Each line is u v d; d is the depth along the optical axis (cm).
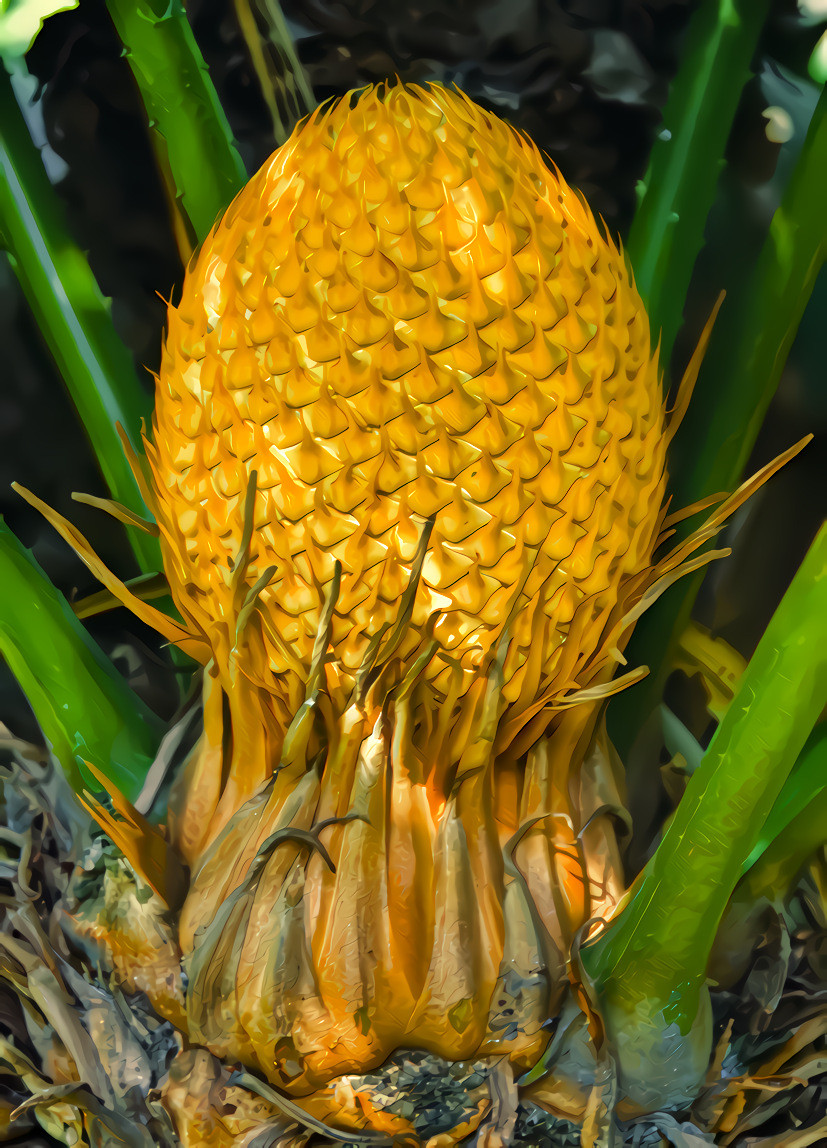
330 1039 84
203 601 85
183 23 104
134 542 105
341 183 81
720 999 91
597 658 86
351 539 81
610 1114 86
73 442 130
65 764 96
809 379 119
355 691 83
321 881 84
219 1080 86
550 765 87
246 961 84
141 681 125
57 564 131
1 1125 97
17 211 102
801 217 98
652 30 130
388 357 80
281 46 119
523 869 86
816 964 95
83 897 90
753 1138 92
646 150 132
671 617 101
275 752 87
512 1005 84
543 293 81
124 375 104
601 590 84
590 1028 86
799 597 83
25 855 96
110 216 130
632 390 84
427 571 82
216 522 83
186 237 105
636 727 101
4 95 102
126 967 87
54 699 96
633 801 100
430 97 83
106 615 127
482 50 132
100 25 126
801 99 121
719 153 101
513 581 82
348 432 81
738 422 99
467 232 81
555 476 82
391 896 83
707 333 89
